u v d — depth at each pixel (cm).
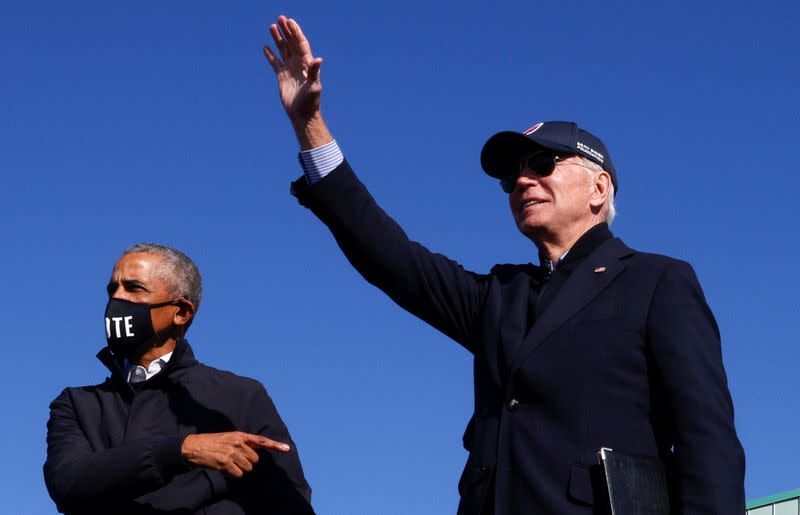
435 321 478
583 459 408
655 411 420
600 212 484
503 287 470
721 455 396
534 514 404
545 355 428
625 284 439
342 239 472
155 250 532
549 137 479
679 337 417
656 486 400
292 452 516
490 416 436
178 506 481
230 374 530
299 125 473
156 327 520
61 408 519
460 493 436
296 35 481
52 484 480
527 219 472
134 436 498
